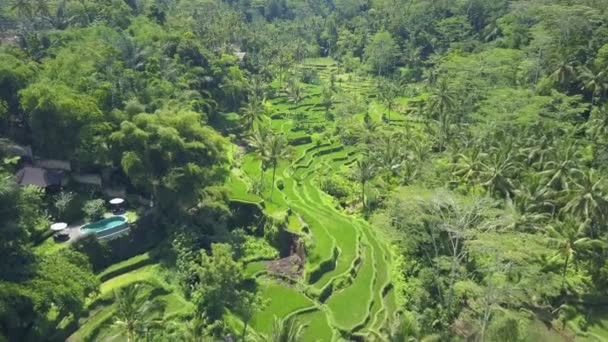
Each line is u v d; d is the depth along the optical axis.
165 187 76.62
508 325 63.34
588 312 75.38
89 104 78.69
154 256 74.62
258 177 104.94
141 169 75.94
